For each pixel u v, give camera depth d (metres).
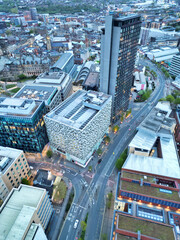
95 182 125.06
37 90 161.12
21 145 139.88
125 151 141.25
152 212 92.00
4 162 100.62
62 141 130.00
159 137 137.00
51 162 141.25
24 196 84.12
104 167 136.38
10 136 135.50
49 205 94.75
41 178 125.62
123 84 161.75
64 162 141.38
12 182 106.25
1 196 97.44
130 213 87.75
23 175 117.44
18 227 69.69
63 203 112.25
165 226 80.62
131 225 80.38
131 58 154.50
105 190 119.75
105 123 149.50
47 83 177.38
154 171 105.50
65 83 187.88
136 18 135.00
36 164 139.50
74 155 131.25
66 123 120.88
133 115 198.25
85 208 109.19
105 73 143.88
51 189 118.94
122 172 106.12
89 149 130.62
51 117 127.56
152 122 144.50
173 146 129.88
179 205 90.75
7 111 125.69
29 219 72.50
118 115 183.62
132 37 139.88
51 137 136.25
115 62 135.25
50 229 99.00
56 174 130.50
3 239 69.06
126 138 164.75
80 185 122.88
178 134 146.62
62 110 134.50
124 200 97.69
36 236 71.38
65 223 101.81
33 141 133.88
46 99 146.50
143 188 97.62
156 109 161.75
